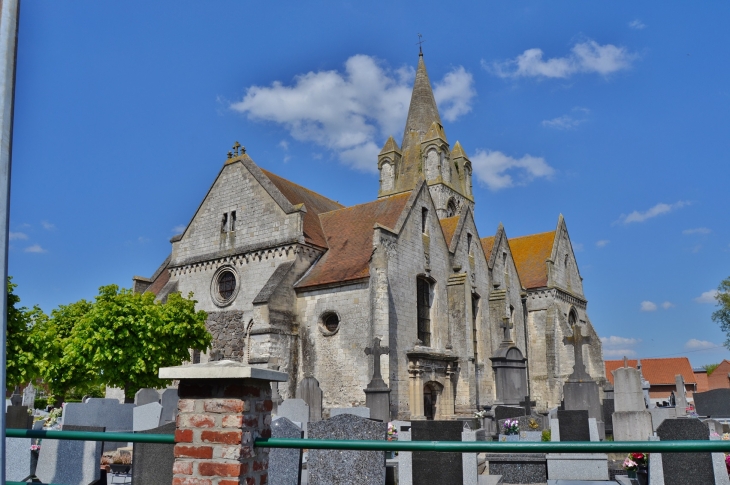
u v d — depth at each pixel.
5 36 6.07
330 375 32.25
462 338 37.84
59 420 26.95
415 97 67.50
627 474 18.33
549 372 53.31
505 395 35.25
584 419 18.80
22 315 22.70
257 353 32.12
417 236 36.91
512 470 19.19
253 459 6.73
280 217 36.38
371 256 32.50
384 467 15.02
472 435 18.75
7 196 5.87
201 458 6.57
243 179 38.66
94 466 15.12
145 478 12.41
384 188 64.25
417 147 64.38
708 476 14.53
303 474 17.97
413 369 33.12
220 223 38.94
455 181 65.69
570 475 18.34
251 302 35.94
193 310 33.91
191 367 6.75
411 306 35.03
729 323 75.62
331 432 15.16
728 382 91.12
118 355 30.89
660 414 27.81
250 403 6.76
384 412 27.52
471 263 44.22
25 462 15.37
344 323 32.50
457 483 15.81
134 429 24.14
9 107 6.00
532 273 57.72
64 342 31.48
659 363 92.81
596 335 58.59
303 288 34.12
